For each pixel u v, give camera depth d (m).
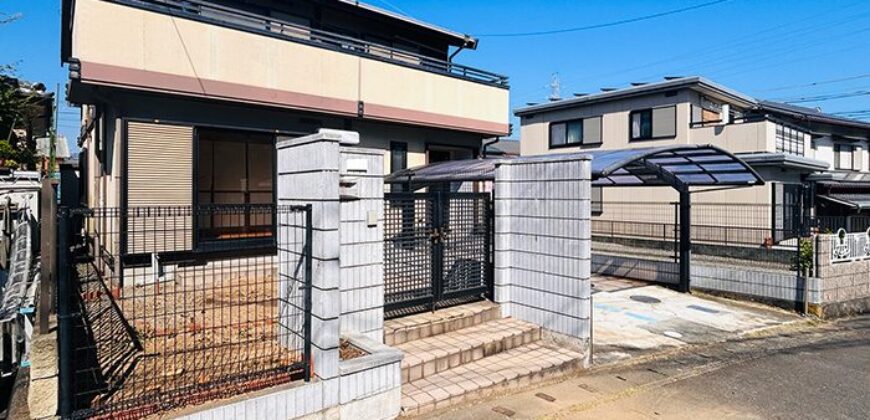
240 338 4.43
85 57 5.70
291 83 7.42
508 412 4.11
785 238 12.62
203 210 3.83
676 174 8.80
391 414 3.89
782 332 6.90
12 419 3.11
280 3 8.56
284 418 3.38
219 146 7.99
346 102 8.04
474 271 5.88
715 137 14.18
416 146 9.72
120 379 3.49
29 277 4.55
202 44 6.56
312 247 3.76
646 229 15.09
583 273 5.14
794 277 8.01
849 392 4.67
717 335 6.66
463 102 9.84
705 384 4.85
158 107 6.58
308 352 3.61
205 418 3.08
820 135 17.47
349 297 4.43
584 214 5.14
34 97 13.05
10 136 12.25
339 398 3.63
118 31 5.91
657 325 7.07
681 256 9.25
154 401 3.13
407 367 4.39
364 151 4.52
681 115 14.74
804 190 14.30
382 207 4.66
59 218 2.87
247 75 6.96
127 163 6.32
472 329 5.41
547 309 5.50
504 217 5.85
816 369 5.33
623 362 5.48
